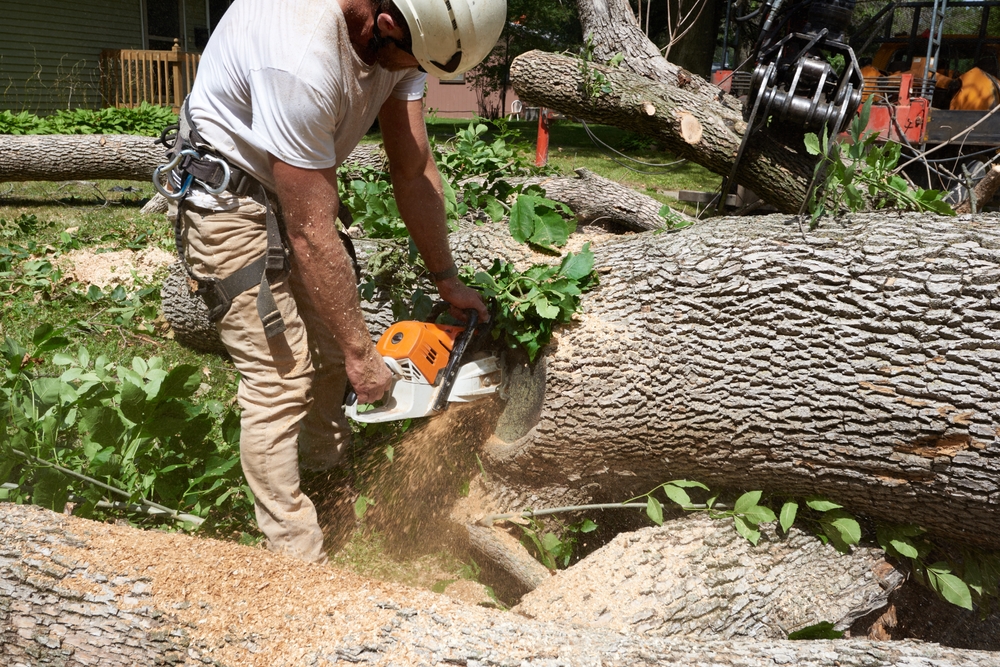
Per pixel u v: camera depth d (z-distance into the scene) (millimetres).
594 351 2711
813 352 2422
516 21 24219
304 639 1688
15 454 2387
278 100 1970
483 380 2787
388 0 2031
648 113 5684
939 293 2275
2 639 1758
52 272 5184
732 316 2555
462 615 1767
